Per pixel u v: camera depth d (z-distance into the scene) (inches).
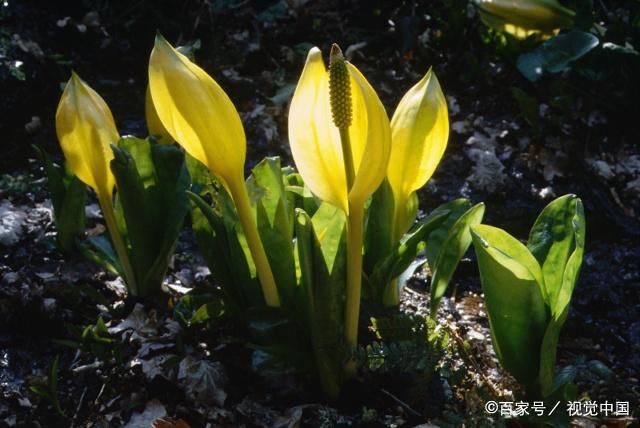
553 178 89.9
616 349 76.9
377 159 63.9
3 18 96.3
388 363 67.6
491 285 66.2
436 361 67.5
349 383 70.5
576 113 93.7
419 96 68.7
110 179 73.8
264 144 91.9
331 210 67.9
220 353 72.8
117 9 106.7
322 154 65.1
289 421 69.2
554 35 95.5
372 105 63.1
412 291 79.7
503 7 94.1
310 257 66.1
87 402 71.7
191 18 106.3
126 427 69.7
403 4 110.7
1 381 73.0
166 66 64.9
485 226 66.8
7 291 77.3
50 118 93.4
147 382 71.7
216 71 99.3
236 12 107.5
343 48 105.5
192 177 75.9
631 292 80.7
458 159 91.4
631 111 94.2
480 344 74.8
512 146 92.5
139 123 93.3
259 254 68.5
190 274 80.5
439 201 88.1
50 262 80.6
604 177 89.8
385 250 71.8
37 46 95.6
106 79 97.9
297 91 64.4
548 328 65.9
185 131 65.7
